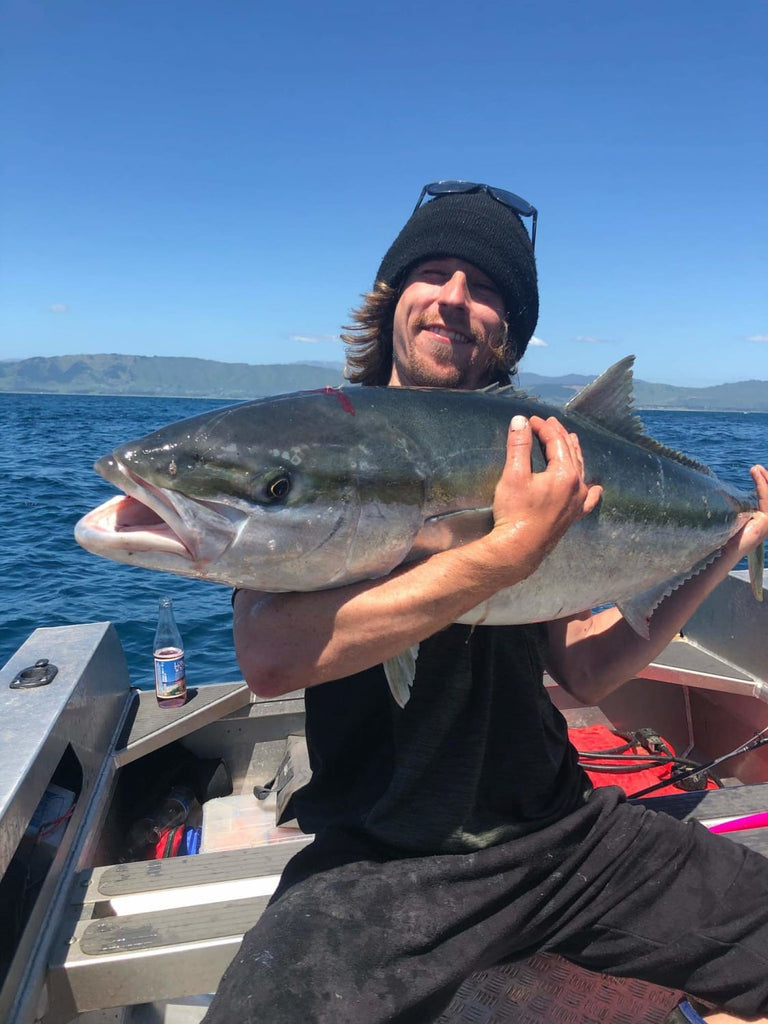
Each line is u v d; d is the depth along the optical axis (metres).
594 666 2.32
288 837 2.80
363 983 1.61
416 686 1.82
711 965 1.90
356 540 1.69
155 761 3.25
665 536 2.20
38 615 7.96
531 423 1.63
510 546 1.52
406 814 1.84
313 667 1.62
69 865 2.17
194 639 7.26
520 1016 1.87
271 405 1.73
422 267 2.31
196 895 2.06
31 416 62.78
